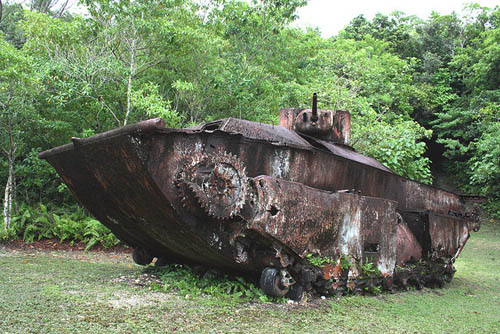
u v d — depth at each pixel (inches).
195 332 172.2
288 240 229.5
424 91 1068.5
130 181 211.9
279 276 232.4
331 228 254.8
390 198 329.1
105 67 454.6
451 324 220.7
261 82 572.1
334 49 841.5
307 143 271.6
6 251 385.4
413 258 332.5
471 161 998.4
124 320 180.1
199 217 217.3
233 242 229.3
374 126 584.7
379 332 194.2
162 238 248.5
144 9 461.7
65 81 462.3
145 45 480.1
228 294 238.5
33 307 191.3
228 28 553.9
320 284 249.0
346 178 286.7
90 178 237.9
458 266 464.4
